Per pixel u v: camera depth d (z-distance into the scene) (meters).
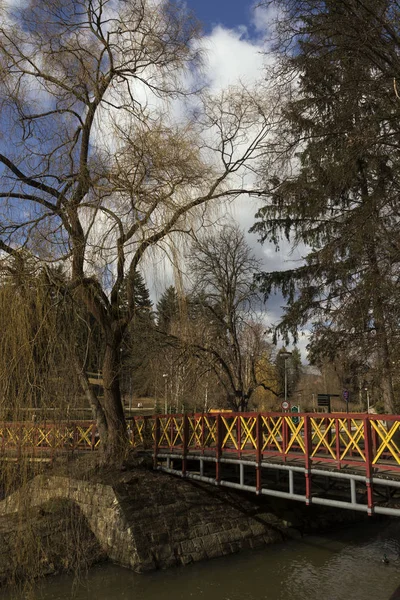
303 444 10.10
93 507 12.07
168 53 12.95
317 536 13.72
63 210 9.31
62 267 8.69
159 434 14.25
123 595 9.70
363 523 15.36
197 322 19.48
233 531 12.59
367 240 11.75
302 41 11.46
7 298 7.45
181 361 18.58
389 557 12.01
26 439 7.43
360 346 13.58
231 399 20.83
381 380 13.45
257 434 11.15
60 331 7.88
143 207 11.17
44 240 8.53
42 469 7.73
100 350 13.17
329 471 9.46
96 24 12.59
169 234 11.50
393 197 11.44
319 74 11.53
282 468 10.45
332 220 13.65
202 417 12.91
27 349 7.29
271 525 13.34
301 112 12.05
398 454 8.32
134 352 17.25
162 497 12.32
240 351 23.53
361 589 9.98
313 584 10.27
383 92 10.59
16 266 7.86
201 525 12.23
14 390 7.25
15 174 10.67
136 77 13.05
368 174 12.55
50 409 7.49
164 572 10.88
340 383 16.22
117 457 13.39
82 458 13.68
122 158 11.15
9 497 7.61
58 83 12.16
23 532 7.58
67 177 10.55
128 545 11.10
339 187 12.97
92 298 9.73
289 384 45.28
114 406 13.71
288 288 16.98
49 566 10.18
